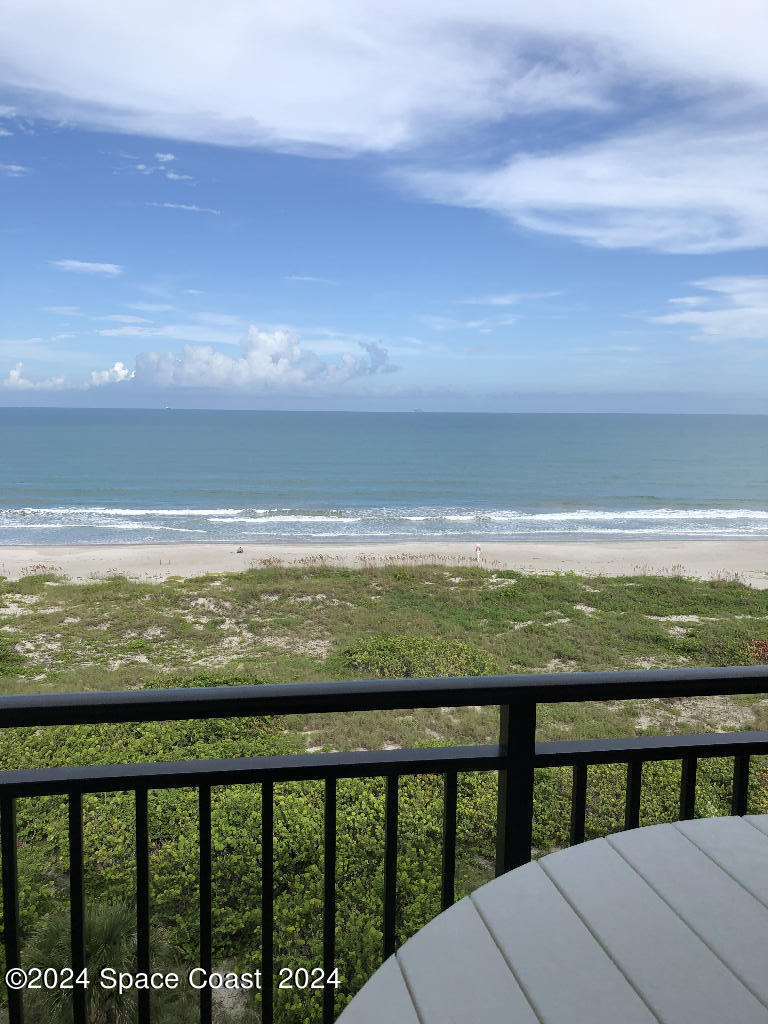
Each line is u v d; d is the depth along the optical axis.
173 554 30.06
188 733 9.57
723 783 7.48
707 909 1.05
